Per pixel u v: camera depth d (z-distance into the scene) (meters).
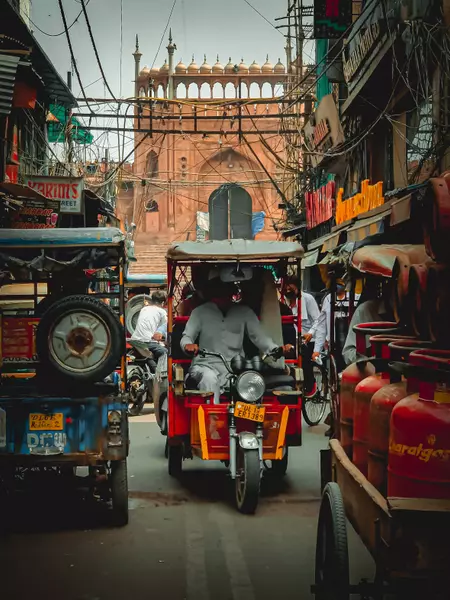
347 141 18.75
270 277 8.52
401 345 4.37
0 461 6.48
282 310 8.80
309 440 10.72
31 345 6.69
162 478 8.51
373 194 15.93
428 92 12.77
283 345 8.41
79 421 6.54
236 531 6.52
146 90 56.00
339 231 18.12
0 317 6.67
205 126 54.31
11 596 5.05
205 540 6.27
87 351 6.46
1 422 6.48
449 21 11.60
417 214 7.61
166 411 9.38
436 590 3.38
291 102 24.80
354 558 5.76
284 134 27.83
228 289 8.58
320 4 17.61
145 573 5.49
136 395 12.99
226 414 7.47
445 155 12.04
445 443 3.42
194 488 8.05
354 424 4.56
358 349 5.48
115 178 30.39
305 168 25.98
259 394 7.29
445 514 3.25
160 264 48.97
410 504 3.34
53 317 6.45
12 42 16.97
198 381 7.84
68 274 7.33
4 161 17.19
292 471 8.73
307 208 25.45
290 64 29.41
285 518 6.90
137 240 53.53
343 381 5.05
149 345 12.99
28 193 13.98
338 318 8.43
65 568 5.61
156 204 54.84
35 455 6.48
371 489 3.86
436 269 4.53
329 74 22.66
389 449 3.65
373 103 17.02
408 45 13.05
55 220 17.28
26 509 7.29
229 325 8.20
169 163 54.34
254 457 7.00
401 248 6.11
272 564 5.67
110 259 6.81
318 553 4.55
